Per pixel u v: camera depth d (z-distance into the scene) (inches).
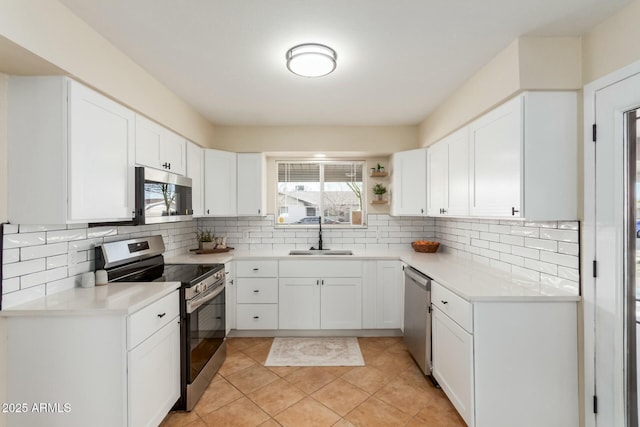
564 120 71.4
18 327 61.4
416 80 93.0
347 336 130.3
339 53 77.0
